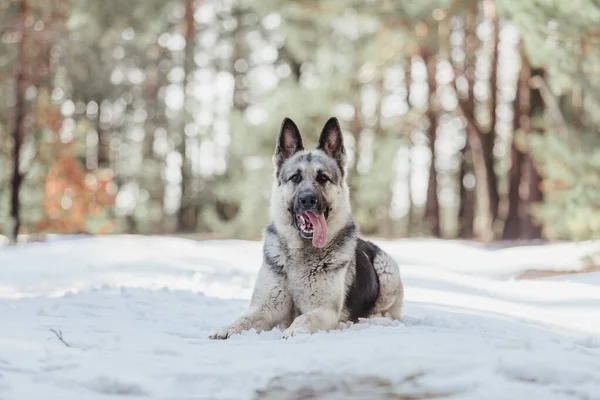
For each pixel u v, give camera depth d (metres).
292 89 27.28
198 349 5.38
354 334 6.02
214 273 13.72
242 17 41.72
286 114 26.92
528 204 27.64
